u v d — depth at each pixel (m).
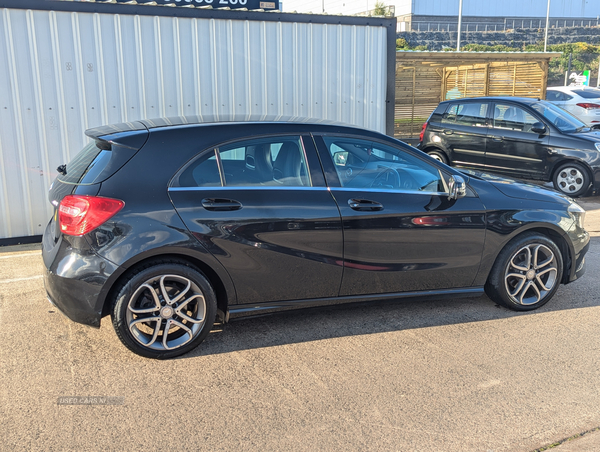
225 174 3.58
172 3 6.91
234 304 3.69
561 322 4.22
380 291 4.02
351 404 3.09
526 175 9.55
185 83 6.84
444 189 4.07
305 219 3.66
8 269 5.36
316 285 3.82
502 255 4.27
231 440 2.76
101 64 6.37
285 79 7.39
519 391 3.24
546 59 18.45
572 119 9.60
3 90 5.99
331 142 3.86
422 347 3.79
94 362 3.53
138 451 2.66
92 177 3.37
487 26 77.31
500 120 9.80
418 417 2.97
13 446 2.68
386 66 8.01
